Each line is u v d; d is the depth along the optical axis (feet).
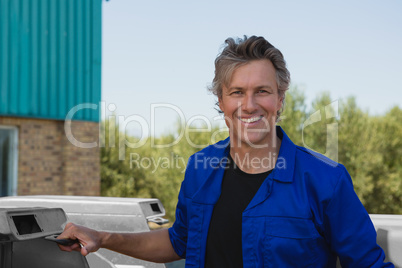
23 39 29.07
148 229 8.63
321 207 4.68
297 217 4.67
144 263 8.48
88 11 31.94
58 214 5.76
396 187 42.63
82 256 5.83
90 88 31.45
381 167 42.93
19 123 28.37
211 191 5.21
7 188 27.99
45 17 30.09
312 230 4.65
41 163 29.07
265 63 4.87
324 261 4.79
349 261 4.80
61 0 30.86
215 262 5.07
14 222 5.03
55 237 5.47
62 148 30.01
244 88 4.86
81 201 9.00
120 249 5.77
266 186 4.88
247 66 4.84
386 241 6.04
